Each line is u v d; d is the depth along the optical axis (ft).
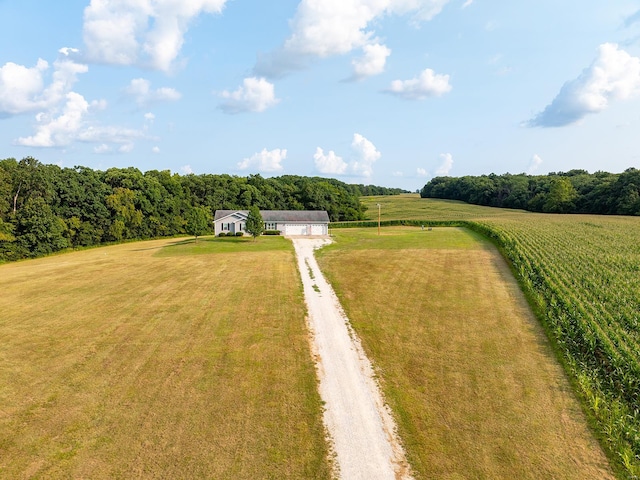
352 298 84.17
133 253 155.43
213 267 116.26
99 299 86.07
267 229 198.08
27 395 48.78
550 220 232.32
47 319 74.13
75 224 212.43
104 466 37.22
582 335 59.67
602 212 298.76
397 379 52.19
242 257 131.54
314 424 43.47
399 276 100.42
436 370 54.13
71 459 38.11
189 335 65.98
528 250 120.78
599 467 37.27
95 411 45.47
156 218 258.37
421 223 254.88
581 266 101.40
